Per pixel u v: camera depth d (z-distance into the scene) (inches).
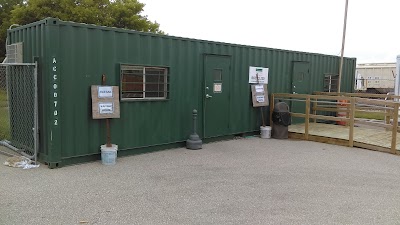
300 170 270.1
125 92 298.5
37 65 265.1
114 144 288.0
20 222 165.2
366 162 300.8
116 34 286.5
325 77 528.1
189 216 177.6
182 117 344.8
